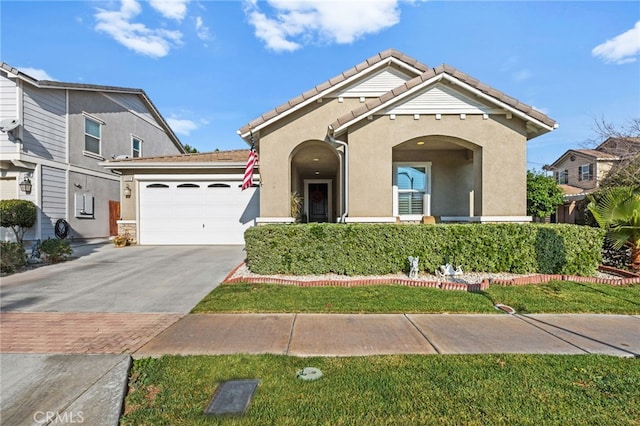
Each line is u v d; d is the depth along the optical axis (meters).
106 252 13.12
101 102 18.56
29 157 14.12
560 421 2.98
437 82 9.97
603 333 5.03
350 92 11.59
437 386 3.51
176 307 6.32
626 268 9.36
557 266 8.67
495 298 6.71
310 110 11.38
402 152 12.66
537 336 4.91
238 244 15.30
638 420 2.99
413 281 7.81
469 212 12.30
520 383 3.57
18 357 4.21
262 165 11.15
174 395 3.40
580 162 29.50
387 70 11.72
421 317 5.75
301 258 8.66
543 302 6.48
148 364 4.03
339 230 8.62
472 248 8.65
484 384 3.55
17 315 5.86
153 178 15.34
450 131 9.97
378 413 3.09
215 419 3.01
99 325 5.36
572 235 8.75
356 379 3.64
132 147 21.27
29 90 14.25
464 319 5.65
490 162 9.93
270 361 4.05
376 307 6.15
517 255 8.60
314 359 4.12
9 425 2.98
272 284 7.83
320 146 12.20
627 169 15.66
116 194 19.77
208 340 4.74
